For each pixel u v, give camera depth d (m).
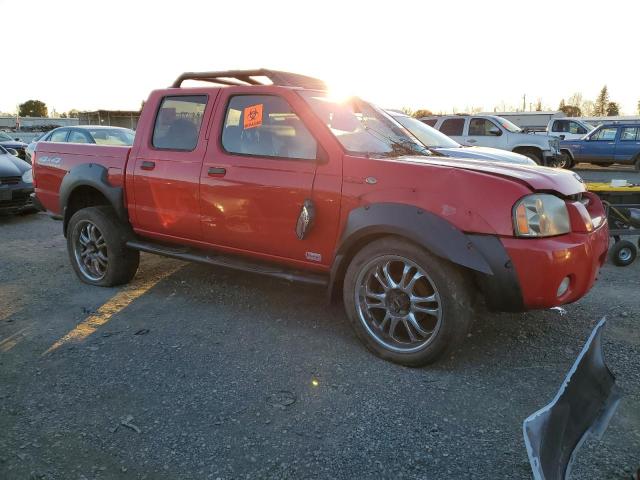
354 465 2.41
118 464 2.43
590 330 3.93
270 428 2.70
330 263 3.64
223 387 3.11
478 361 3.43
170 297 4.71
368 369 3.33
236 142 4.03
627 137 19.44
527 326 3.99
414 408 2.88
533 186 3.04
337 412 2.84
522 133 14.73
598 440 2.56
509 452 2.49
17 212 8.91
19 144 16.55
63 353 3.58
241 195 3.91
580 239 3.16
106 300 4.64
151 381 3.19
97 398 3.00
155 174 4.43
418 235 3.08
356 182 3.42
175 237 4.46
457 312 3.10
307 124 3.66
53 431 2.68
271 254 3.92
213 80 4.54
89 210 4.89
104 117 32.81
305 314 4.28
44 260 6.13
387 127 4.30
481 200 3.02
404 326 3.50
